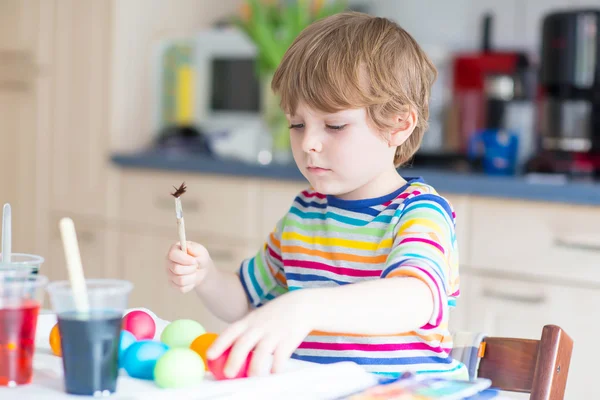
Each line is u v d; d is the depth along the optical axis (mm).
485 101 2527
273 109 2740
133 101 2916
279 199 2414
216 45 2959
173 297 2660
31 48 3014
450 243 1018
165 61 3027
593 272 1907
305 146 1043
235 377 777
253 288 1219
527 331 1995
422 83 1138
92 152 2881
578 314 1926
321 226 1138
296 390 749
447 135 2664
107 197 2834
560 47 2219
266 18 2844
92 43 2885
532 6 2648
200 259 1110
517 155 2299
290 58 1078
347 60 1031
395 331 832
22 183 3059
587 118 2223
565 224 1941
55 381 751
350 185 1056
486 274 2053
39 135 3008
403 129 1103
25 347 738
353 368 828
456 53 2709
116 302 721
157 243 2707
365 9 2947
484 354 1048
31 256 953
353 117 1030
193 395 711
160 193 2697
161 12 2980
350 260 1089
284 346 768
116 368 720
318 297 807
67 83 2943
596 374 1903
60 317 707
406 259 913
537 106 2561
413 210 1039
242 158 2760
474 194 2070
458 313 2090
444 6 2809
